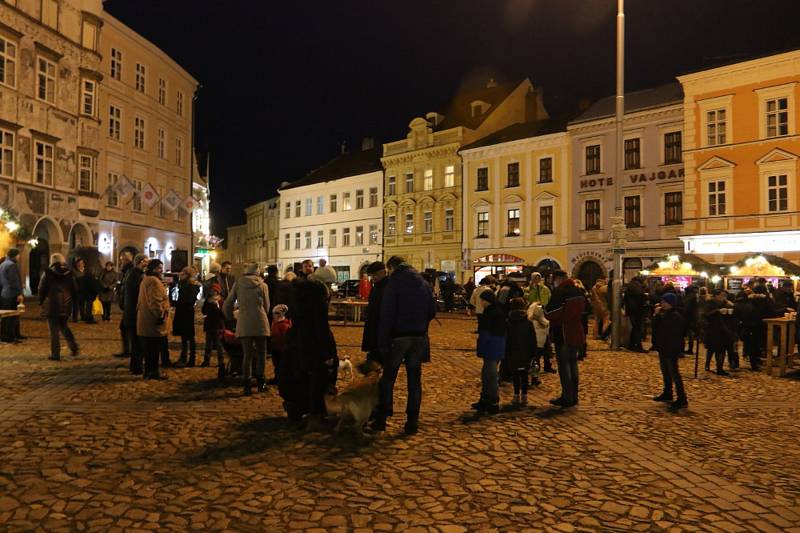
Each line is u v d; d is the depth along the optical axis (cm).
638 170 3638
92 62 3350
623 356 1488
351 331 1998
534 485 535
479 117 4894
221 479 530
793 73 3028
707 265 2386
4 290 1458
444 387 1015
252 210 7638
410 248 5019
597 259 3809
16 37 2827
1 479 515
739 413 859
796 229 2992
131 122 3850
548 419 798
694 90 3353
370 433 699
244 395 889
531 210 4166
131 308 1058
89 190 3338
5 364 1142
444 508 476
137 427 697
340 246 5738
